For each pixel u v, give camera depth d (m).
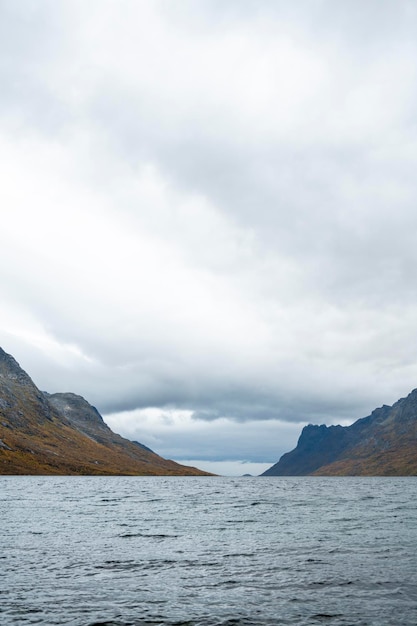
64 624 21.64
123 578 30.56
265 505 99.81
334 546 43.94
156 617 22.83
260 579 30.50
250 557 38.28
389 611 23.78
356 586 28.66
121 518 69.69
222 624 21.89
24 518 67.06
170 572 32.50
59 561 35.91
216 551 41.22
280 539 48.56
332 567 34.19
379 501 114.31
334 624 21.84
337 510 86.19
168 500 114.75
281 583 29.44
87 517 70.50
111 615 23.05
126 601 25.44
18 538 47.75
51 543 44.88
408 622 22.12
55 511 79.31
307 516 74.06
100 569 33.25
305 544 45.19
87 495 127.12
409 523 63.47
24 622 21.83
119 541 46.75
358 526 60.06
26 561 35.69
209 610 23.95
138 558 37.66
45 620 22.17
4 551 39.94
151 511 82.75
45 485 181.50
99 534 51.69
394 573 32.12
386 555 39.12
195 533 53.31
